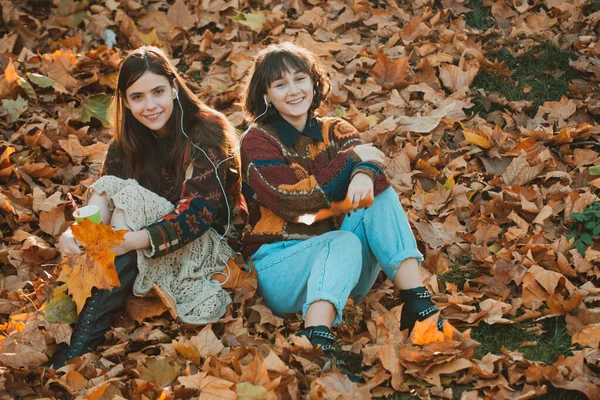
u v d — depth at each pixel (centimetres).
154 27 493
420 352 256
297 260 274
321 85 300
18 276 319
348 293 264
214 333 282
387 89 439
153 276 282
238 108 427
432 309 273
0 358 257
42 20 497
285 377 244
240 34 479
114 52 449
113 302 272
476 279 309
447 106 412
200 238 295
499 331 284
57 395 252
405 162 379
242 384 237
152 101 284
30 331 266
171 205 289
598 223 325
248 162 284
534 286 295
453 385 254
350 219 288
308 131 293
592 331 270
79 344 267
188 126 296
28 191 370
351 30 484
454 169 380
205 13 496
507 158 386
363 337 277
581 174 367
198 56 471
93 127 421
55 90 420
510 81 443
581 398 244
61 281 282
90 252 264
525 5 483
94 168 385
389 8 499
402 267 276
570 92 432
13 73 411
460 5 493
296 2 502
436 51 462
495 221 345
